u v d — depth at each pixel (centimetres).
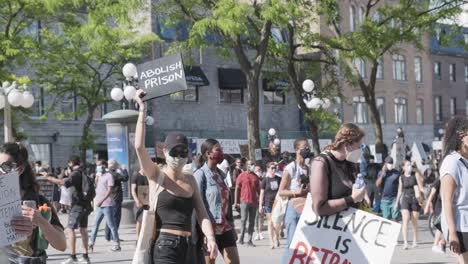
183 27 3678
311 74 2920
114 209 1593
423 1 2548
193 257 683
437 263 1316
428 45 5841
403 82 5681
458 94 6269
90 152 3972
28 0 2569
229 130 4578
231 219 910
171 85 706
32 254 511
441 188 696
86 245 1387
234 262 901
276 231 1625
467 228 684
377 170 2241
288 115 4900
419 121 5828
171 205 670
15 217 448
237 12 2084
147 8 2448
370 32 2505
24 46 2644
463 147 700
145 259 670
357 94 5225
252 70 2400
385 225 649
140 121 691
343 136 646
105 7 2233
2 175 441
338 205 640
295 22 2517
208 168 902
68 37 3125
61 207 2661
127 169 2205
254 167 2100
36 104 3791
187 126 4331
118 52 3266
